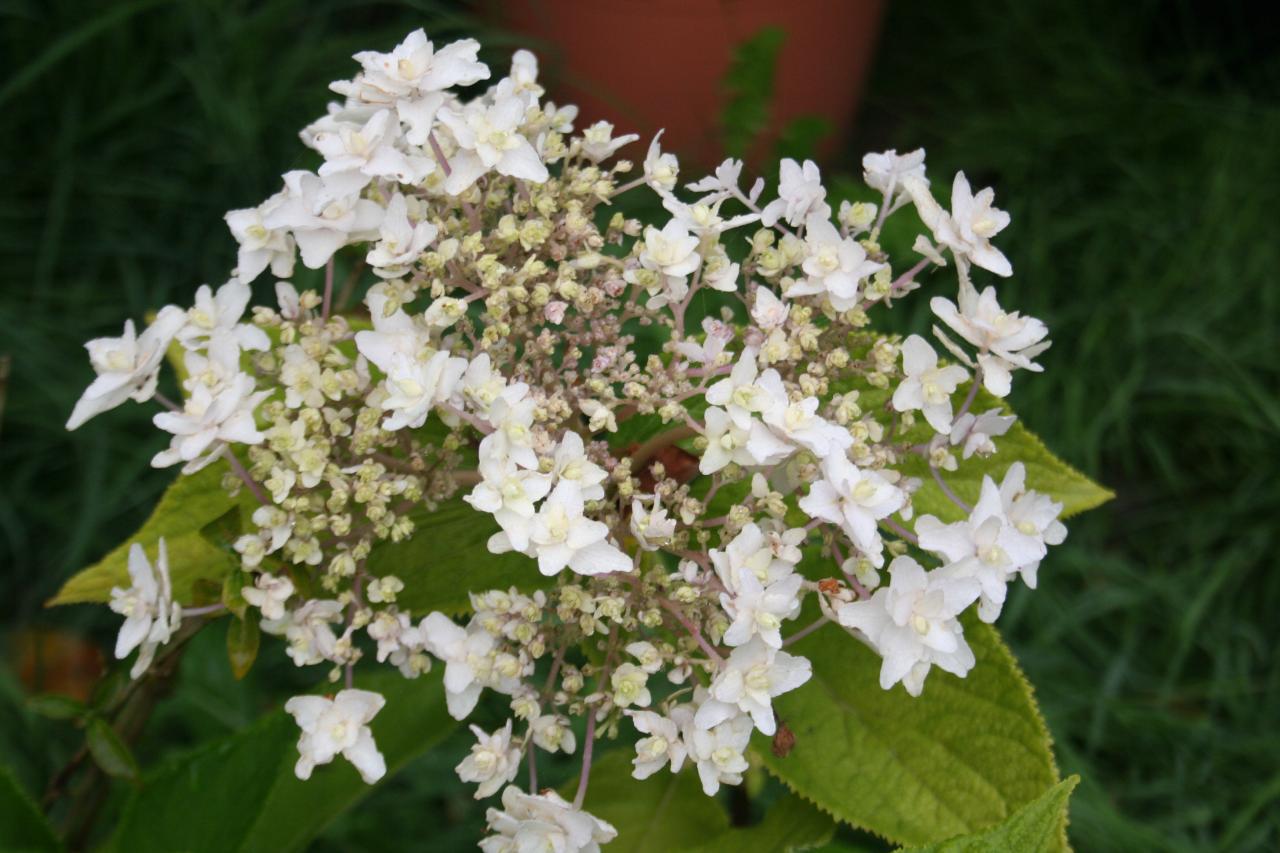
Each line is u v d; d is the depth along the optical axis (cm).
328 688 51
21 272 88
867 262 44
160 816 48
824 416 44
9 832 47
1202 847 72
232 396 42
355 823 68
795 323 43
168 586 43
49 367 81
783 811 48
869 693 47
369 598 43
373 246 48
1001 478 49
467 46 44
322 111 91
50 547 79
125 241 89
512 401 41
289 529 42
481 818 68
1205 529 87
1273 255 96
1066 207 104
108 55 92
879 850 67
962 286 43
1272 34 118
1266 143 104
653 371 43
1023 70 114
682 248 43
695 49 86
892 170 46
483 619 42
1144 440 91
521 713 42
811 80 91
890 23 120
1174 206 101
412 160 43
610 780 51
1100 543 87
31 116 92
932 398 43
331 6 94
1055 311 97
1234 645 83
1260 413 90
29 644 73
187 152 93
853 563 42
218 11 92
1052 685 78
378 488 43
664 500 44
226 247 88
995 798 44
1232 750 76
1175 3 121
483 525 49
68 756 68
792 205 44
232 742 48
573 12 87
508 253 45
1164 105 107
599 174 45
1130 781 76
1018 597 79
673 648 43
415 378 41
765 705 41
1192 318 94
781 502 42
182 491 49
